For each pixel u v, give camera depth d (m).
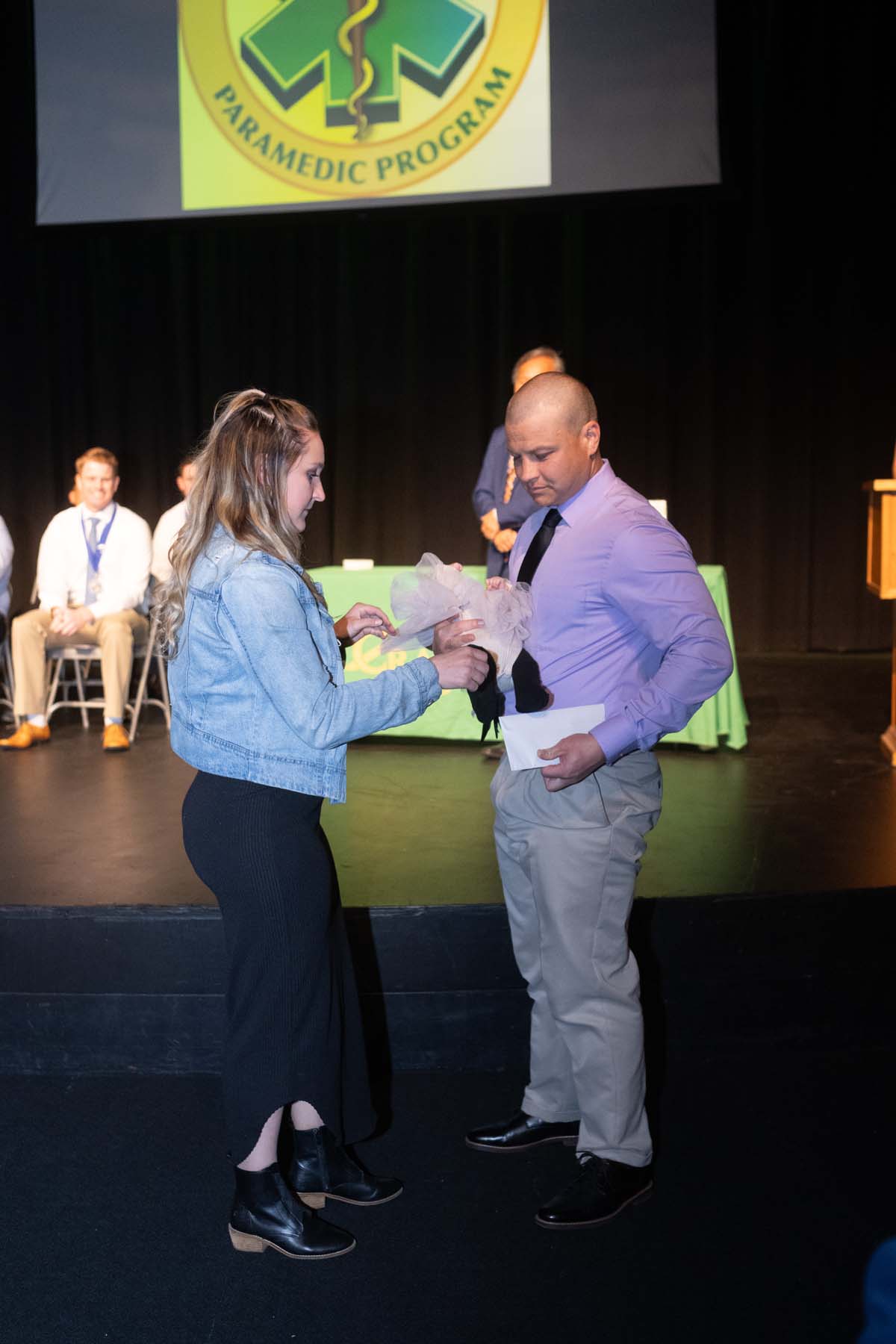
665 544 1.83
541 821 1.95
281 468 1.78
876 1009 2.62
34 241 5.98
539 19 5.21
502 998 2.56
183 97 5.48
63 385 6.80
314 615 1.81
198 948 2.54
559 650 1.92
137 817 3.52
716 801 3.53
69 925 2.55
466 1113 2.38
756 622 6.53
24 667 4.68
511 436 1.90
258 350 6.66
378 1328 1.72
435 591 1.84
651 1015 2.59
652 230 6.26
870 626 6.49
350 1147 2.23
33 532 6.85
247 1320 1.74
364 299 6.51
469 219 6.34
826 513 6.45
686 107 5.18
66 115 5.55
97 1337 1.70
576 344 6.34
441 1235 1.95
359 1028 2.06
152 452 6.80
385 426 6.60
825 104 6.07
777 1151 2.19
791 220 6.23
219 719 1.77
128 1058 2.57
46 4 5.49
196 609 1.76
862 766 3.97
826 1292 1.78
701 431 6.41
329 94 5.39
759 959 2.59
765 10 6.01
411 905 2.57
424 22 5.29
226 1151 2.23
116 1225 1.99
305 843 1.82
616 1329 1.71
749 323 6.33
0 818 3.51
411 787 3.85
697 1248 1.90
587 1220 1.94
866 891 2.60
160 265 6.66
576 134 5.27
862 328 6.25
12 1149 2.25
